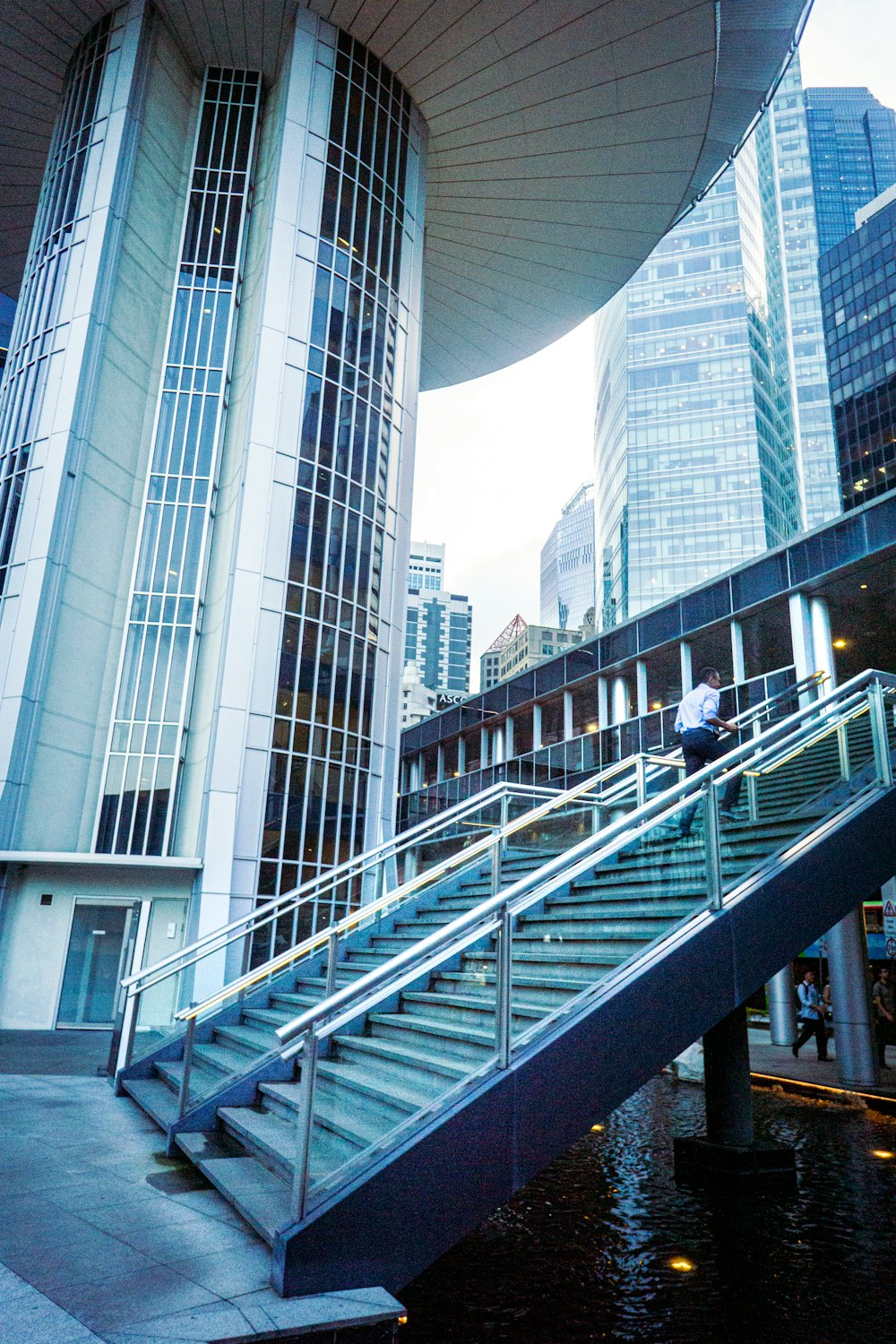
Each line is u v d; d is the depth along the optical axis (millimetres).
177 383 17641
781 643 20484
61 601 15281
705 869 6230
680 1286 5215
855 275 95625
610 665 23594
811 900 6617
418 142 20188
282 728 15391
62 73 19812
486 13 17328
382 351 18422
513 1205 6930
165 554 16734
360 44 18641
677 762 9477
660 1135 9758
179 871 14820
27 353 17156
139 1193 5199
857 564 16281
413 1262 4148
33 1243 4305
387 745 17391
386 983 4926
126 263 17109
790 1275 5391
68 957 14477
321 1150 4211
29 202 24250
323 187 17641
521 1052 4918
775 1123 10352
